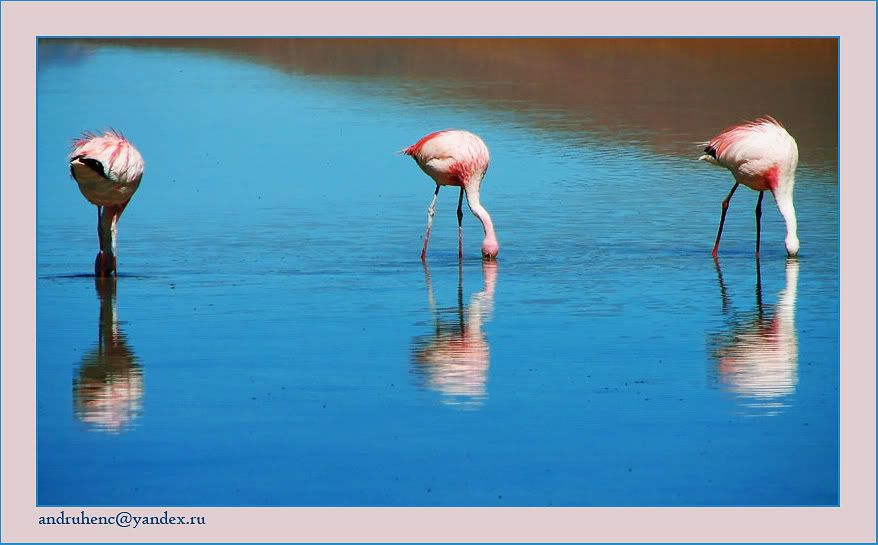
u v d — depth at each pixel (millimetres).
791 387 12602
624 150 30641
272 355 13938
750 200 25094
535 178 27406
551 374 13125
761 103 36719
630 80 41969
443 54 49375
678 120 34500
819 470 10430
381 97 39469
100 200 17828
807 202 24625
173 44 54844
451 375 13109
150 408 12031
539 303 16547
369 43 52844
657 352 13984
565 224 22797
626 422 11578
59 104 38219
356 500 9898
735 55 45844
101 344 14414
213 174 28125
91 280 18125
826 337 14602
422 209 24438
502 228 22500
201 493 10023
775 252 20375
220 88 41906
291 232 22047
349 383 12836
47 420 11672
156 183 27188
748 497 9938
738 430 11336
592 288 17531
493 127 33781
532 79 42812
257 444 11070
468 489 10094
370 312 16047
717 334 14773
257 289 17484
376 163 29391
